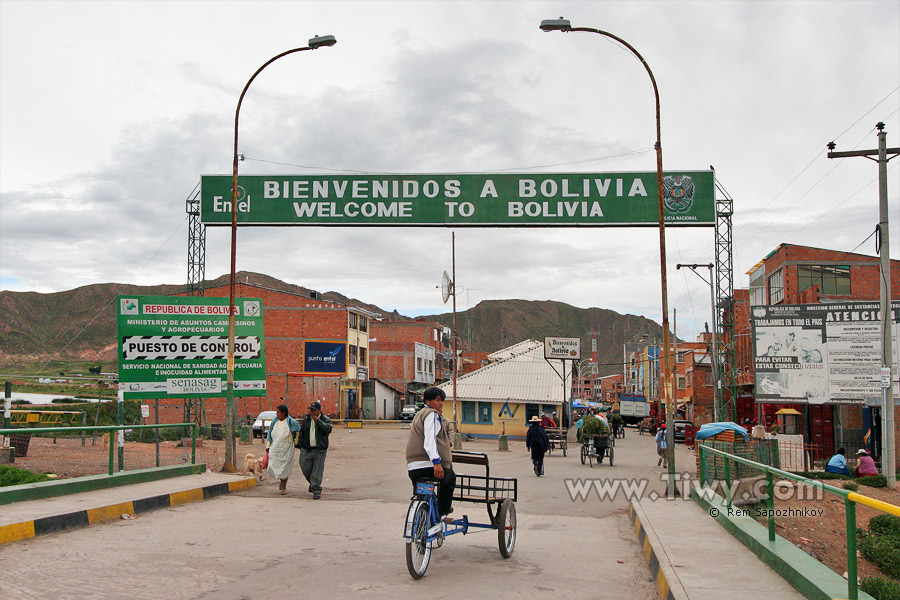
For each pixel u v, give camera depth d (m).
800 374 30.92
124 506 11.27
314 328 64.69
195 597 6.79
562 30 16.69
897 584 10.79
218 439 34.38
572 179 23.42
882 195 22.45
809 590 6.70
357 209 23.88
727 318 36.28
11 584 6.98
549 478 20.58
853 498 5.97
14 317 145.38
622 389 162.00
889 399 21.94
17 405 40.97
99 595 6.73
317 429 14.46
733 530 9.99
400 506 13.51
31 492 11.27
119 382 18.00
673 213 23.41
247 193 24.25
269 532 10.26
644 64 16.86
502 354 86.12
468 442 43.91
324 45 17.30
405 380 84.31
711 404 65.62
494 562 8.85
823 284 38.75
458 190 23.61
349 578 7.70
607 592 7.59
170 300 18.59
